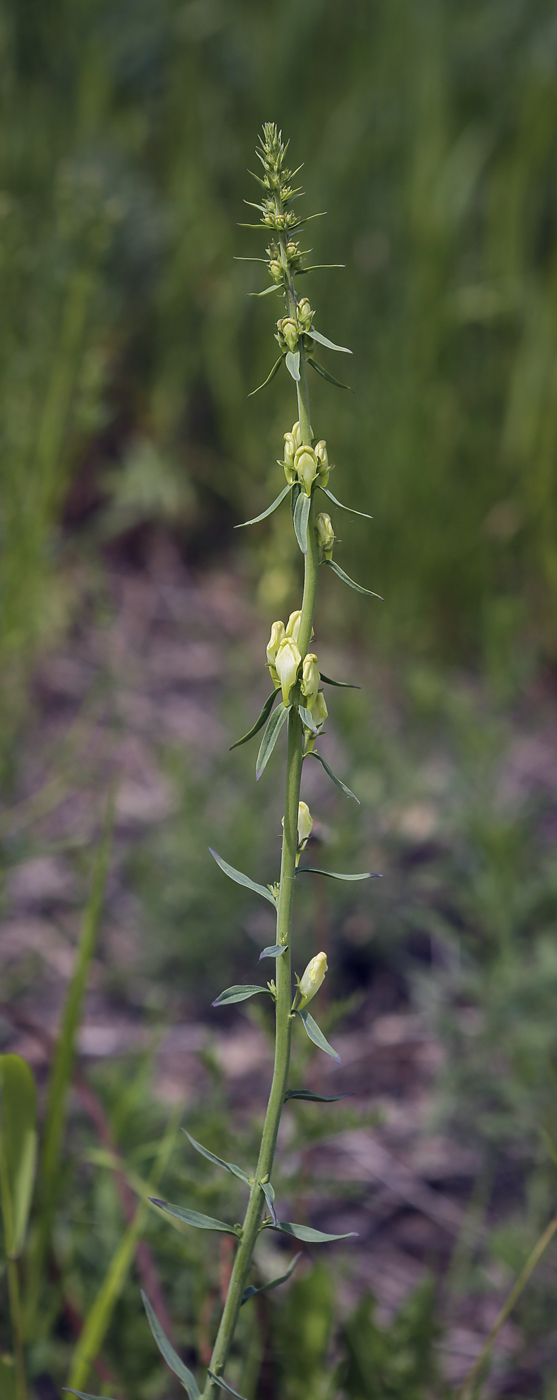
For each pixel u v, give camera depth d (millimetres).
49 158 2844
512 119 3252
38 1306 1116
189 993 1812
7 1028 1600
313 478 777
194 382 3186
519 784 2355
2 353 1855
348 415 2834
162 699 2541
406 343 2830
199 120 3326
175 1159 1223
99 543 2994
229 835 1835
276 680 785
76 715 2396
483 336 3004
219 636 2799
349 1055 1729
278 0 3479
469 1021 1708
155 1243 1023
